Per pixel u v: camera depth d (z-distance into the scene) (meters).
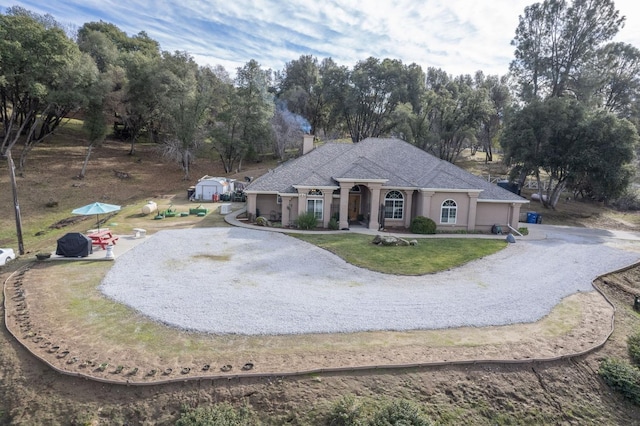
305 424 9.74
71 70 43.28
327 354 11.83
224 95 60.62
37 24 41.81
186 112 53.69
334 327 13.47
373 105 71.62
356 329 13.40
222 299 15.55
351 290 17.14
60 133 60.91
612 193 37.91
